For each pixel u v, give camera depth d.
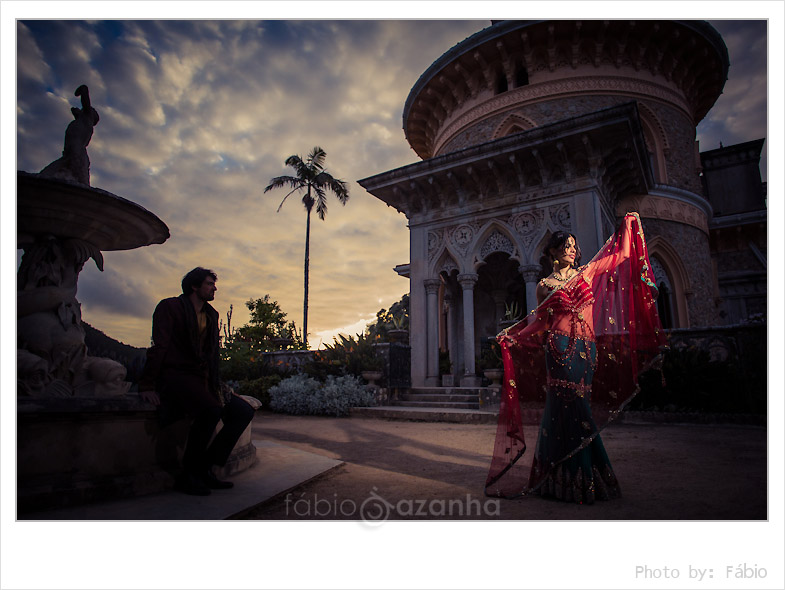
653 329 2.97
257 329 22.72
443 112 17.06
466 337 11.38
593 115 9.48
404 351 11.49
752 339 6.82
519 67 14.84
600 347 3.05
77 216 3.98
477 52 14.56
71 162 4.08
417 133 19.08
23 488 2.46
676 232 13.56
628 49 14.04
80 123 4.18
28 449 2.53
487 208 11.52
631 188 12.66
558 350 2.91
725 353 7.38
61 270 4.16
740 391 6.70
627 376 2.94
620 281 3.18
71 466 2.69
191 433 3.02
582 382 2.86
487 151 10.86
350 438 6.14
